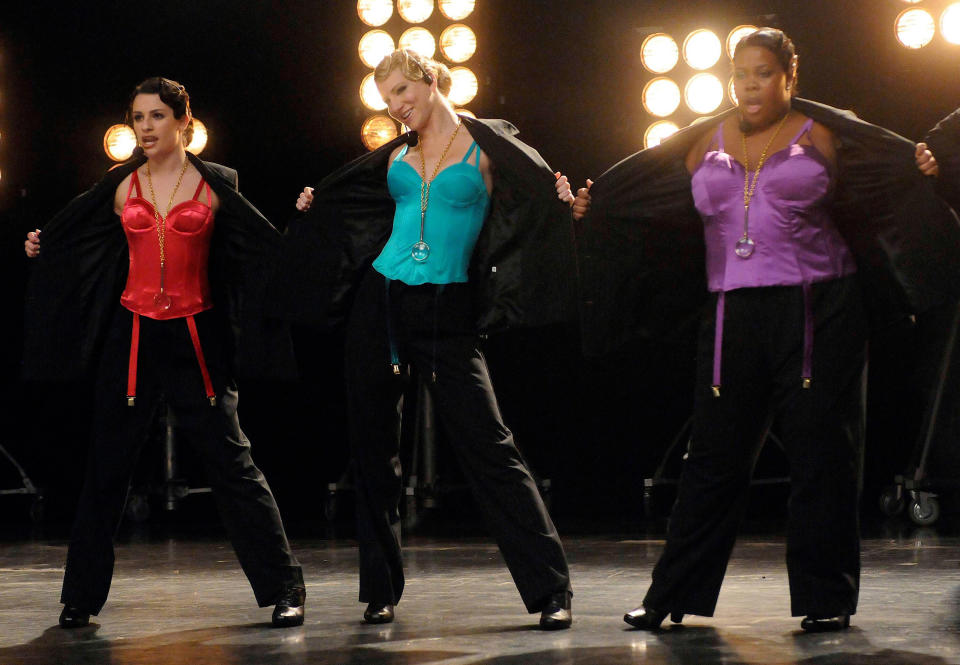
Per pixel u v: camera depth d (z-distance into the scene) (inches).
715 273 264.4
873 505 568.4
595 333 281.6
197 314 288.8
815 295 255.1
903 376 558.9
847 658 225.0
